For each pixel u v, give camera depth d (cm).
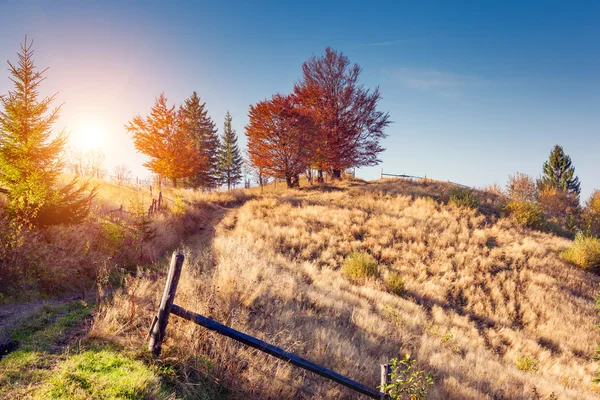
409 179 3322
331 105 3209
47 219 789
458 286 1422
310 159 3077
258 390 427
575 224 3059
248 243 1406
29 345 392
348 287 1205
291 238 1717
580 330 1170
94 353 391
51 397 297
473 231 2012
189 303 540
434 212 2267
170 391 369
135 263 886
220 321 532
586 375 917
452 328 1057
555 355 1040
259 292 726
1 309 509
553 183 5069
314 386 486
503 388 698
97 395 312
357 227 1920
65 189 861
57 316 501
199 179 4191
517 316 1281
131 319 487
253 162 3045
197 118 4572
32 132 805
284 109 2856
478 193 2886
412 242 1803
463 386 627
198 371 420
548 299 1355
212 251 1021
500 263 1636
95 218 991
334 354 579
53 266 648
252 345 423
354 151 3209
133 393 325
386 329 834
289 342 565
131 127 2677
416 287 1363
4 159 770
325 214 2144
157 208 1650
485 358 888
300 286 958
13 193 754
